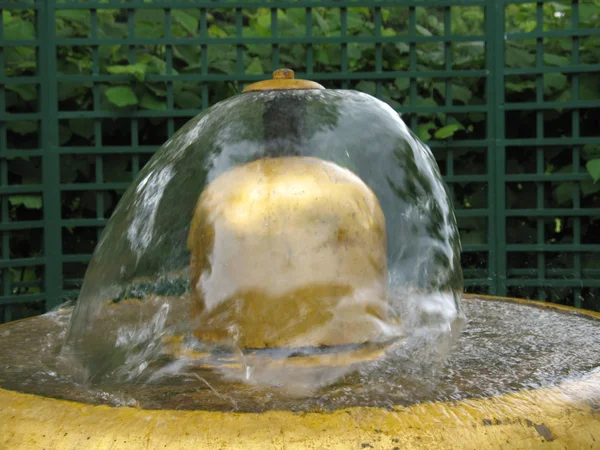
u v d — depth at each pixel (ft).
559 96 10.20
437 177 5.27
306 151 4.63
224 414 3.44
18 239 10.19
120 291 4.77
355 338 4.38
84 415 3.51
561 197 10.21
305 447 3.27
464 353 4.52
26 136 10.05
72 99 10.13
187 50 10.21
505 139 9.89
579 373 4.06
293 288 4.33
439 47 10.57
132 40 9.51
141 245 4.81
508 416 3.48
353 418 3.41
